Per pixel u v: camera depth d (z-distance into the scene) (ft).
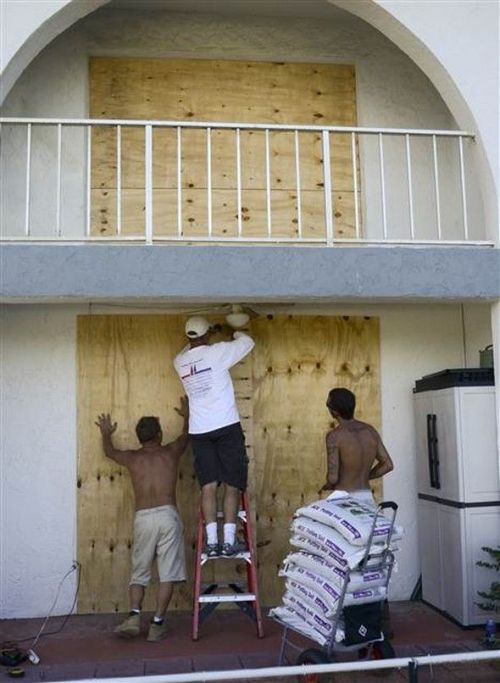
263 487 21.70
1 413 20.94
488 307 22.43
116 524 21.06
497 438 19.20
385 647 15.46
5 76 17.69
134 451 19.61
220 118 22.98
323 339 22.44
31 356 21.24
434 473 20.68
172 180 22.54
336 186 23.21
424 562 21.49
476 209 22.75
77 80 22.17
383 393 22.47
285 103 23.30
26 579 20.62
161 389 21.62
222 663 16.71
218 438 19.08
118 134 18.70
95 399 21.38
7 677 15.97
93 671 16.33
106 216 22.21
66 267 17.10
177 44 22.75
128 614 19.84
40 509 20.86
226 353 19.49
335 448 18.15
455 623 19.31
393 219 23.06
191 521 21.24
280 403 22.04
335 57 23.41
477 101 18.98
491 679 15.87
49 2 17.78
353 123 23.43
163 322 21.83
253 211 22.81
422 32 18.93
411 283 18.02
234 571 21.12
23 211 21.49
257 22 23.18
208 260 17.46
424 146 23.47
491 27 19.25
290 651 17.42
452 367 22.82
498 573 18.98
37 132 21.81
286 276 17.62
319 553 15.20
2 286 16.94
